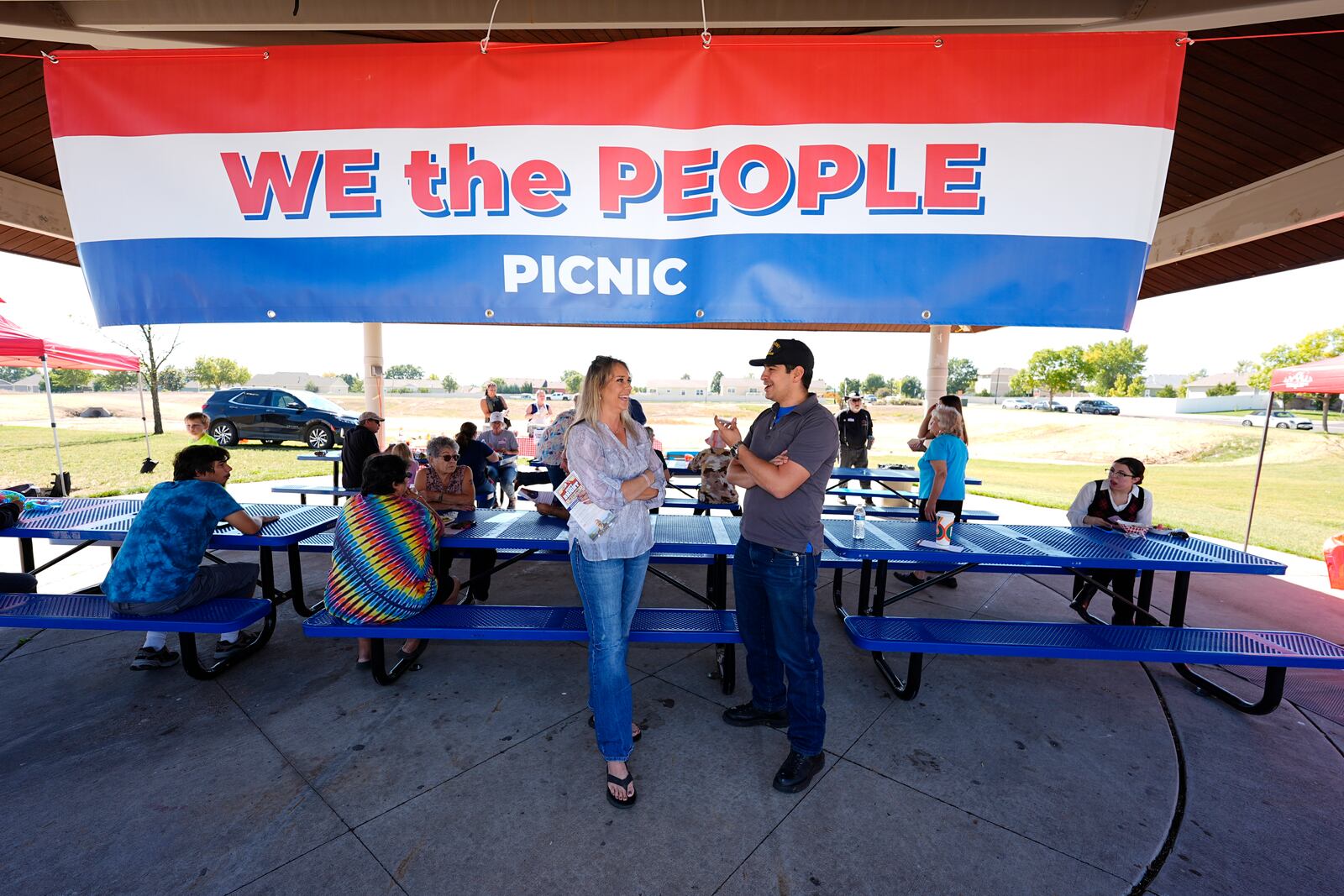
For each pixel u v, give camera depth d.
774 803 2.20
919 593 4.65
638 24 3.36
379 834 2.02
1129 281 2.34
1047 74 2.27
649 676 3.19
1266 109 3.92
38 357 6.45
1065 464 18.08
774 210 2.38
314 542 3.81
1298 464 17.81
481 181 2.41
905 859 1.94
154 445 13.57
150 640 3.12
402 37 4.00
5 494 3.68
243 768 2.35
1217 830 2.10
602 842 2.00
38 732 2.56
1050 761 2.49
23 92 4.03
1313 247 5.38
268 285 2.46
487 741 2.56
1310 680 3.24
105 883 1.80
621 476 2.11
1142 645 2.73
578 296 2.45
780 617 2.22
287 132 2.41
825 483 2.21
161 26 3.30
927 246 2.35
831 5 3.27
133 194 2.43
